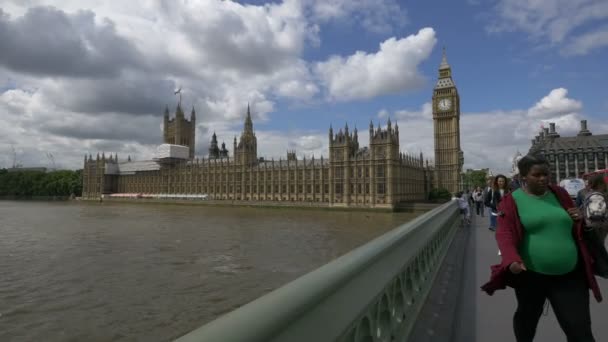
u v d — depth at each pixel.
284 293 2.89
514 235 5.64
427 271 10.32
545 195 5.69
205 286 30.80
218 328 2.12
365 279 4.69
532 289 5.60
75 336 21.23
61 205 180.88
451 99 167.75
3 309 25.41
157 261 40.47
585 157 145.00
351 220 93.38
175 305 26.23
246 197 172.00
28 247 49.50
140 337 21.11
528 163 5.70
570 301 5.23
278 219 96.12
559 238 5.36
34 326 22.53
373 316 5.09
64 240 55.94
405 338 6.36
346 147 136.12
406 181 141.88
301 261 40.81
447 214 17.73
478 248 17.97
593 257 5.47
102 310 25.23
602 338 7.42
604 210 7.95
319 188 146.75
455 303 9.13
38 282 31.78
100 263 39.25
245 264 39.12
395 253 6.41
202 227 75.19
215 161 187.50
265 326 2.35
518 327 5.87
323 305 3.41
